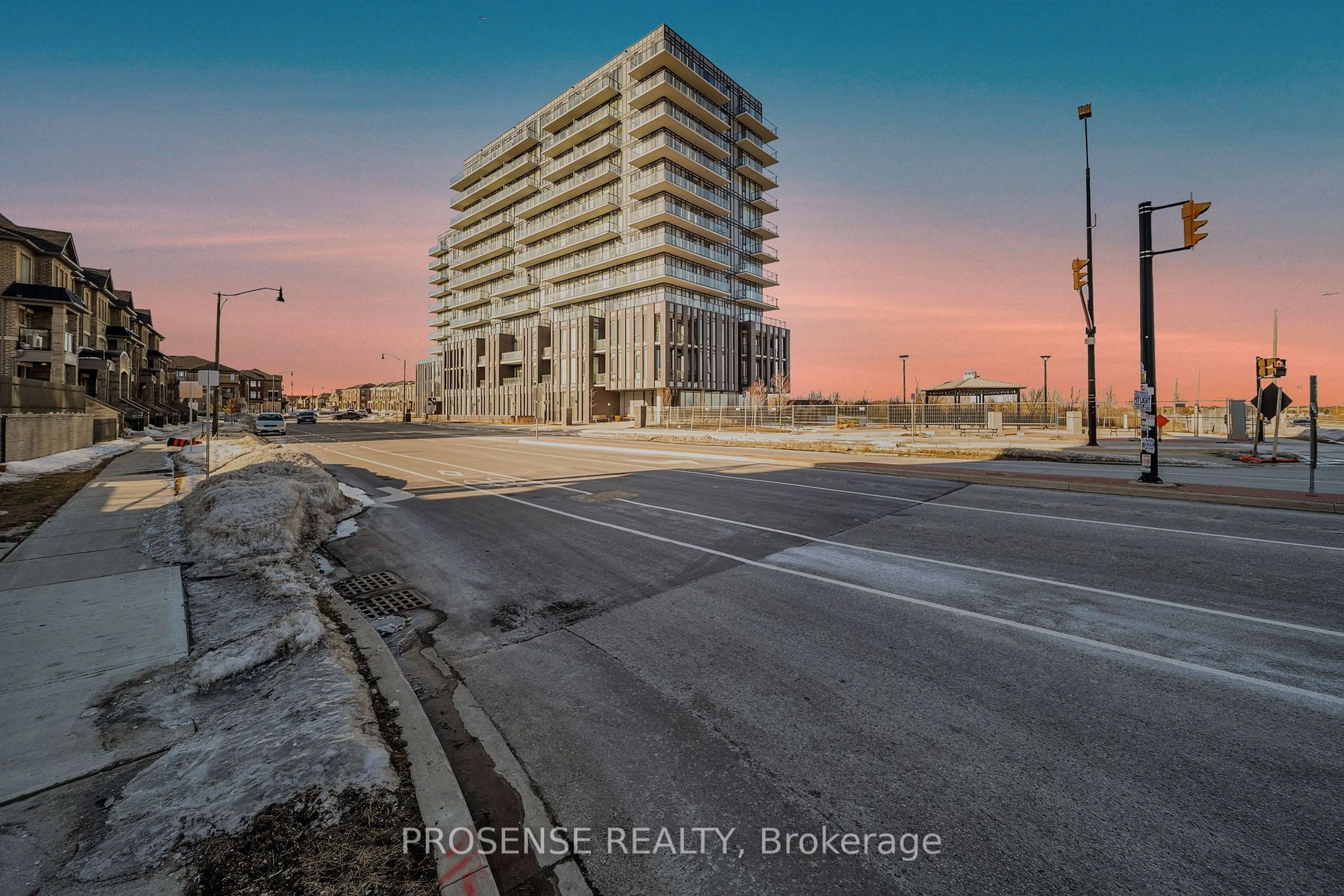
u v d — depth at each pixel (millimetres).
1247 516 9195
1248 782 2775
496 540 8109
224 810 2469
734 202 65688
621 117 60875
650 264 55812
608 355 59125
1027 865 2320
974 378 45031
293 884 2123
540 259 69500
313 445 28469
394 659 4262
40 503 10359
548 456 21688
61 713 3258
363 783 2658
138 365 52625
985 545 7508
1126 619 4926
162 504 10367
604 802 2754
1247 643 4375
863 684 3863
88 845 2271
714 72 62750
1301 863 2273
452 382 82562
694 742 3229
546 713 3574
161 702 3400
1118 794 2715
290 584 5555
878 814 2635
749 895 2225
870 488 12633
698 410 43500
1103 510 9773
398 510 10492
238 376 117062
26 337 31312
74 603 5102
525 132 71938
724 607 5363
